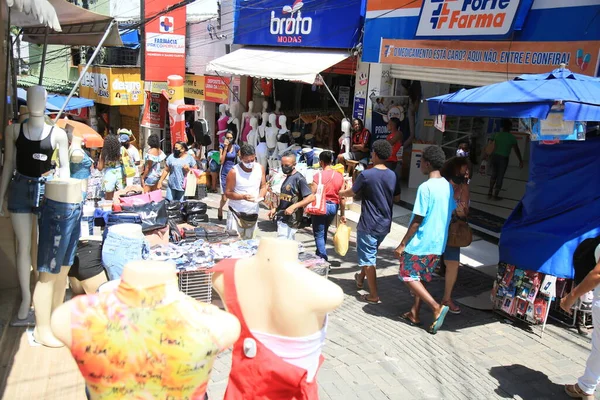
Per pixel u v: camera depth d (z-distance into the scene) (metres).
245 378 2.66
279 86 15.15
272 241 2.62
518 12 7.53
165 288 2.18
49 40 8.02
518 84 5.27
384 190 6.20
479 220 9.42
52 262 4.24
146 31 16.16
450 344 5.36
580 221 5.40
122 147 12.51
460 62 8.66
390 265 7.94
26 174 4.54
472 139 12.59
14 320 4.76
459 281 7.11
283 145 13.05
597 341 4.11
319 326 2.63
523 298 5.68
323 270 6.25
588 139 5.36
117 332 2.11
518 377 4.75
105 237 4.68
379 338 5.47
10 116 5.94
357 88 11.48
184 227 6.93
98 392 2.13
